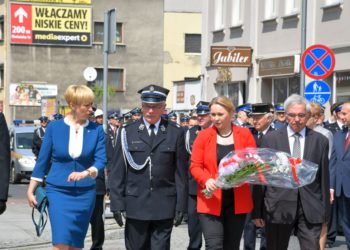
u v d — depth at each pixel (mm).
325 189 7871
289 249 11672
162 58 52281
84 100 7789
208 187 7594
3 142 7879
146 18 51969
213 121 7801
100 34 51656
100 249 10797
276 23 25438
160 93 8008
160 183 7996
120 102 51500
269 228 7902
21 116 51000
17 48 50531
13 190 24625
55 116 16406
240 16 28188
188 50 52812
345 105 10836
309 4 23578
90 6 51219
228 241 7832
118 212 7996
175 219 8062
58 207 7703
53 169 7832
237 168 7395
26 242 12422
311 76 16562
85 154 7797
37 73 50719
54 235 7684
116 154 8070
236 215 7758
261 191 7852
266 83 26344
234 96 28672
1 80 51812
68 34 50938
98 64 51469
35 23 50625
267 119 11023
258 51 26531
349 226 10570
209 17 30641
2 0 51094
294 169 7406
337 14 22203
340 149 10750
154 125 8070
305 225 7793
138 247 8062
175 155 8070
